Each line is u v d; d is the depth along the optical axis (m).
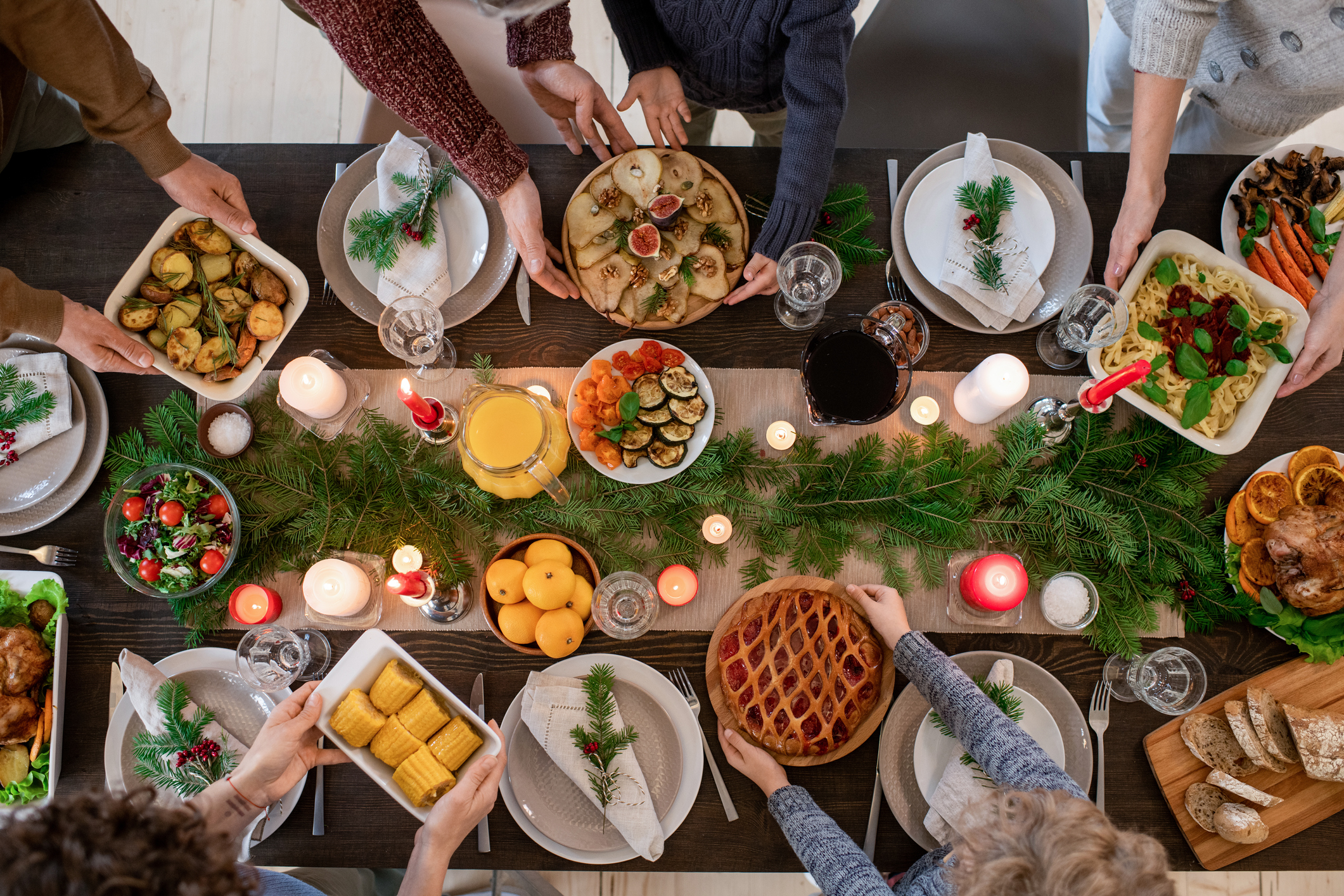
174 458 1.40
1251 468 1.43
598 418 1.31
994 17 1.97
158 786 1.28
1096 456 1.38
